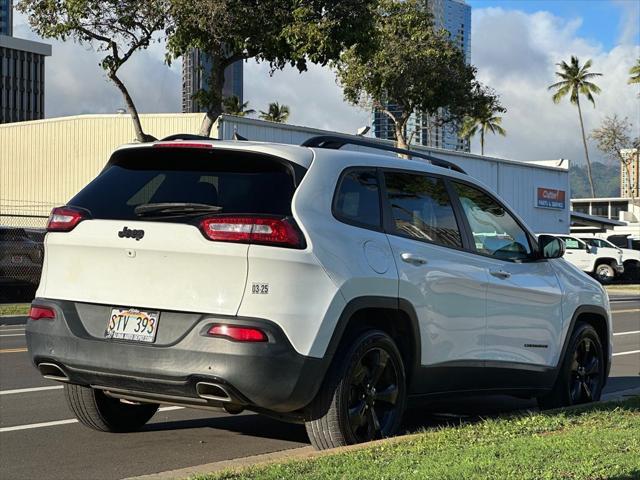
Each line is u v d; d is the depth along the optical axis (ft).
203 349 16.74
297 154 18.39
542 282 24.30
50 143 127.24
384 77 93.76
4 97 452.35
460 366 21.34
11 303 69.77
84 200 19.06
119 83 61.77
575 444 18.40
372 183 19.81
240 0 57.57
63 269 18.78
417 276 19.85
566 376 25.49
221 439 22.17
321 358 17.33
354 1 59.77
